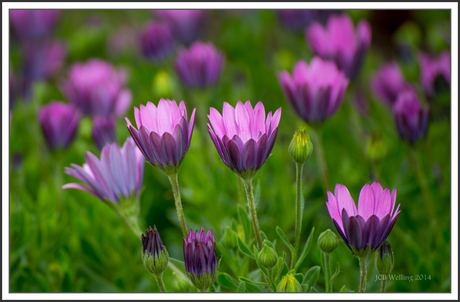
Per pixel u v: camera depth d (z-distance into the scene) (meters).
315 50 1.26
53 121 1.23
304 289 1.06
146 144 1.02
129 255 1.20
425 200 1.22
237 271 1.10
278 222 1.21
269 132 1.02
